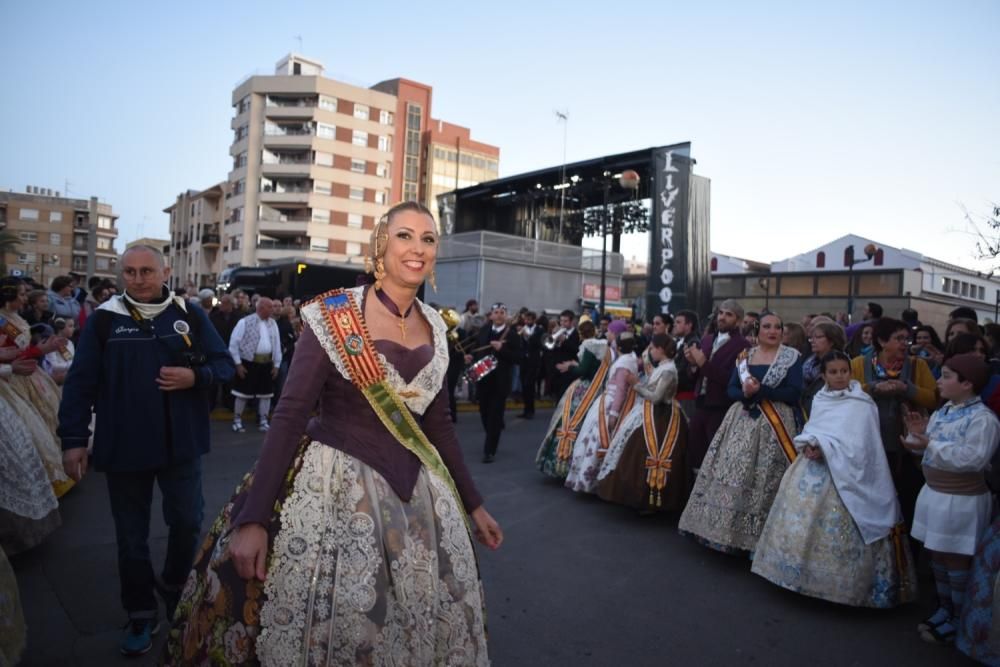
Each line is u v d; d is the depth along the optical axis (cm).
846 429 416
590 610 401
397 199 6394
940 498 368
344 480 180
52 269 8662
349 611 169
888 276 2666
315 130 5688
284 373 969
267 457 174
